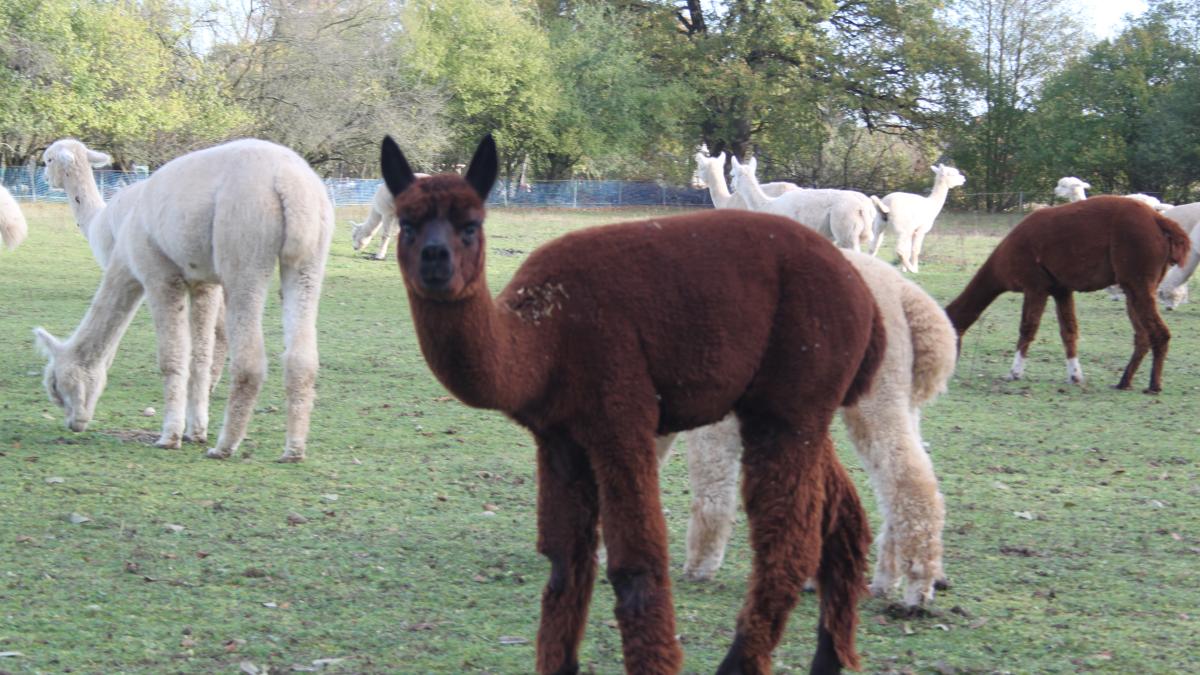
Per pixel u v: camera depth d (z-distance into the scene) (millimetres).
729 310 3773
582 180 53062
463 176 3637
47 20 31891
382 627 4723
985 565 5855
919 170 52375
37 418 8586
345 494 6887
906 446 5000
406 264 3502
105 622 4617
